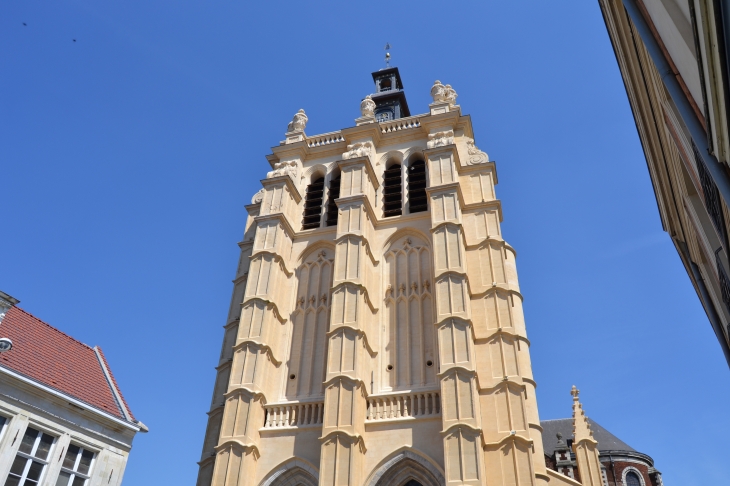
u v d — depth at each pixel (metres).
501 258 39.38
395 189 46.41
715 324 22.14
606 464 64.44
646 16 14.11
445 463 29.59
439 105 49.94
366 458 31.89
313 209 46.78
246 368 35.75
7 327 29.64
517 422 32.25
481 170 45.38
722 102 9.80
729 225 13.74
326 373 34.16
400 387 35.00
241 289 43.94
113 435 29.12
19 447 25.30
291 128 53.75
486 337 35.97
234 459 32.28
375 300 39.34
